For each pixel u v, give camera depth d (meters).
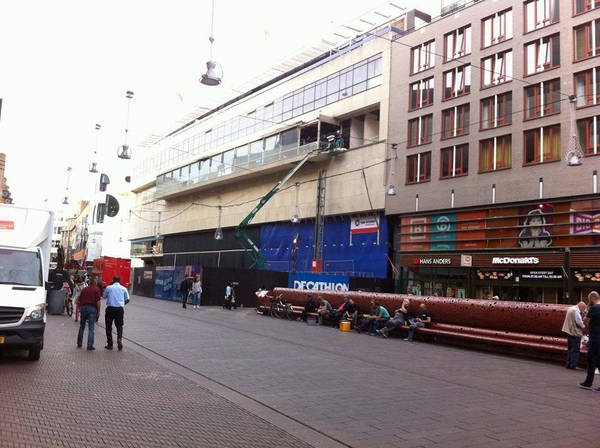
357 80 37.19
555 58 25.84
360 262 35.09
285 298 25.95
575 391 9.23
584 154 24.05
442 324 16.95
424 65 32.50
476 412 7.32
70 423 5.98
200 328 18.19
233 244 49.31
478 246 27.94
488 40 29.20
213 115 54.12
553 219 24.89
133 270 48.44
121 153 24.33
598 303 9.52
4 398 6.96
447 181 30.00
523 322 14.28
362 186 35.41
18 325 9.51
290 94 43.41
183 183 57.53
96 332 15.73
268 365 10.90
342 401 7.79
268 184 45.16
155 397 7.60
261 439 5.82
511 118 27.33
